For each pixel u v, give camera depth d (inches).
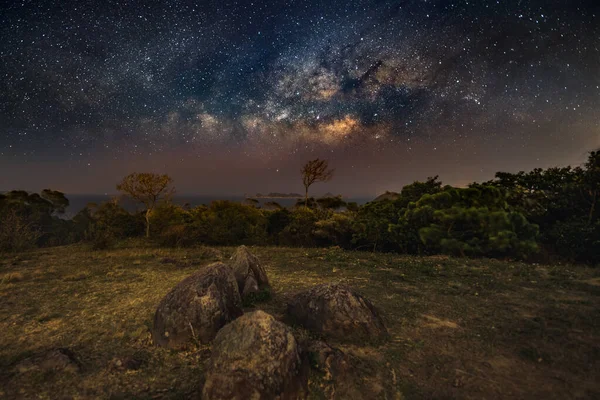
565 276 383.6
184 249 680.4
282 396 155.9
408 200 719.1
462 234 553.0
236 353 159.9
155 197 818.8
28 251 676.7
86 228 932.0
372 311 241.8
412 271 426.6
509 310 277.7
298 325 247.3
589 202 569.6
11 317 275.6
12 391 170.4
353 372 184.2
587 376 180.4
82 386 174.9
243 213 870.4
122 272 446.0
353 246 721.0
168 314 224.8
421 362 198.4
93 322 262.1
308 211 831.7
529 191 653.3
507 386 173.6
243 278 331.6
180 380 180.9
